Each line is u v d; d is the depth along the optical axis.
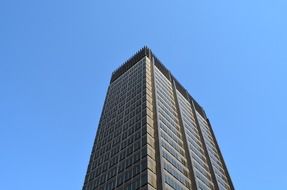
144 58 102.38
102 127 86.25
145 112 71.88
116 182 58.91
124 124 76.19
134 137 67.12
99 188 62.34
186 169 67.38
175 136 74.44
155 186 51.81
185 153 73.12
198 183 67.88
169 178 56.50
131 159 61.00
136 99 81.94
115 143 72.56
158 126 68.19
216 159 95.25
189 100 110.94
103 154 73.44
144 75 90.50
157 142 63.03
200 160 80.56
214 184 77.94
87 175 71.62
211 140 105.88
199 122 106.50
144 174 53.25
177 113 87.69
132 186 53.31
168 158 62.19
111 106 92.62
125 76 103.44
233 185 87.88
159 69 103.94
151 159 57.50
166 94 90.75
